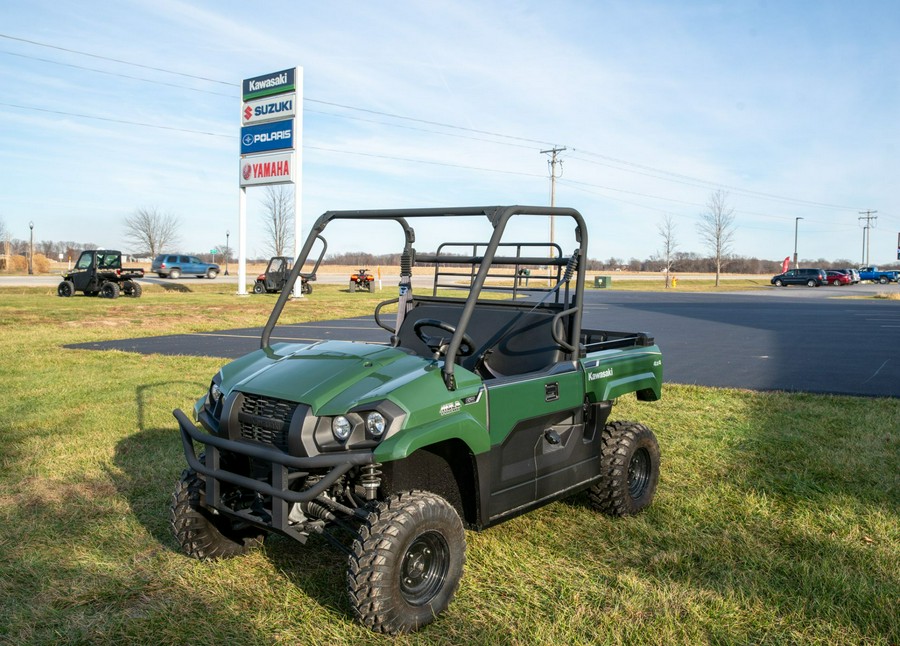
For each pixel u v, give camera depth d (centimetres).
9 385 924
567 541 443
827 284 5975
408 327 496
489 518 378
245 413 359
